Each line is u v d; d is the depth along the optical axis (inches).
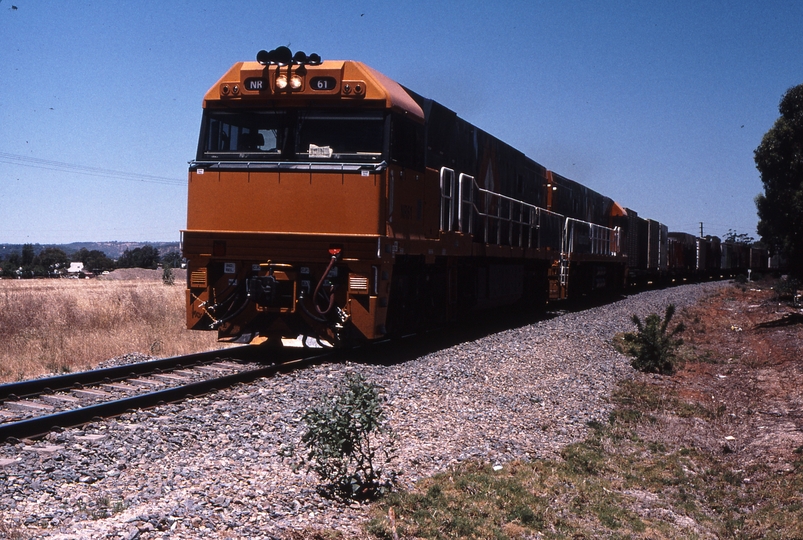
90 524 193.3
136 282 1937.7
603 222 1373.0
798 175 971.3
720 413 448.8
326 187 465.7
